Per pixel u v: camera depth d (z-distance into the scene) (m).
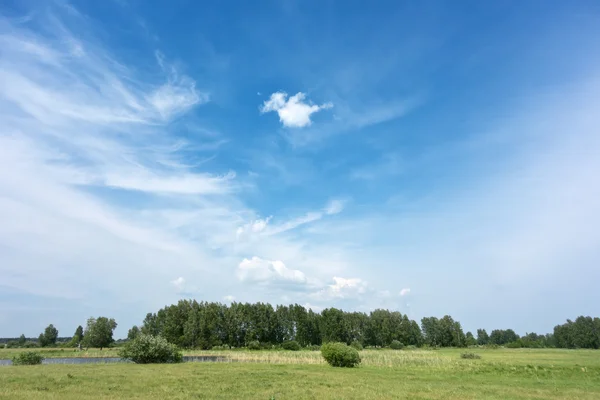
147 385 28.34
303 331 127.19
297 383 31.16
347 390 27.86
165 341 56.38
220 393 25.41
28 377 31.14
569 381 36.31
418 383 33.09
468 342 159.00
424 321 158.25
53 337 136.88
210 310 120.12
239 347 123.31
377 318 145.62
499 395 27.09
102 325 116.06
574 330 146.12
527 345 156.75
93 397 22.38
